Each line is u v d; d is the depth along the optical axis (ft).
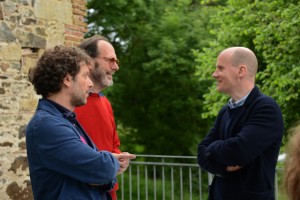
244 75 9.27
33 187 7.08
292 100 29.71
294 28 27.71
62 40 17.74
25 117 16.20
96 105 9.68
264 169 8.84
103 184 7.10
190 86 44.29
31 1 16.62
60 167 6.71
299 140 3.75
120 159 7.89
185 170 40.55
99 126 9.57
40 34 16.89
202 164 9.55
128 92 45.11
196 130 46.78
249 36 32.65
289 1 29.55
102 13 42.11
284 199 3.89
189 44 42.83
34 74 7.36
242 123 9.04
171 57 41.91
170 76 43.42
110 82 10.07
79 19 18.58
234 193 8.87
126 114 45.44
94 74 9.84
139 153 46.73
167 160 46.50
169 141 47.16
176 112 45.75
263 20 29.86
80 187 6.91
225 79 9.34
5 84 15.61
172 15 43.57
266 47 29.27
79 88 7.35
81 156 6.70
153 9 43.98
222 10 35.42
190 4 49.01
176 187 38.75
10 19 15.89
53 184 6.84
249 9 31.01
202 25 44.29
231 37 32.58
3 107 15.47
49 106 7.14
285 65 28.60
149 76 43.75
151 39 43.14
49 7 17.25
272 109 8.87
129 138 47.52
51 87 7.23
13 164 15.64
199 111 45.24
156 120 46.44
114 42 43.96
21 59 16.26
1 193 15.23
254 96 9.18
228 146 8.71
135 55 44.09
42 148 6.72
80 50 7.62
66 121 7.09
